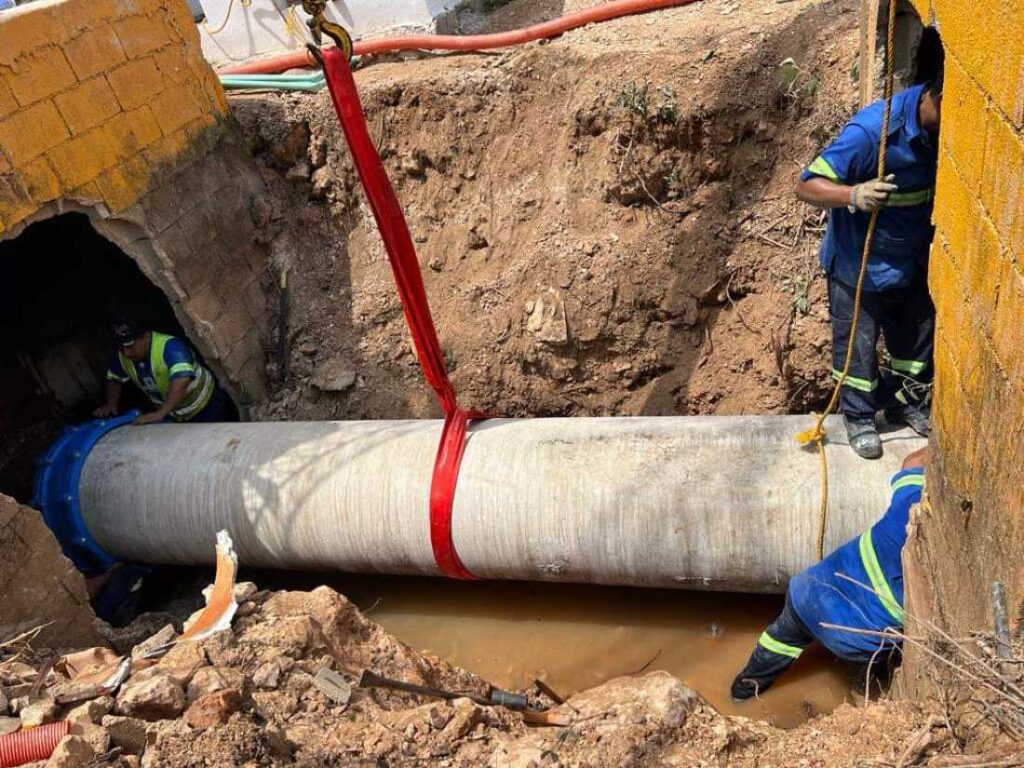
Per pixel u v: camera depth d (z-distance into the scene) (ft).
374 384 17.30
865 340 10.80
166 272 15.64
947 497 7.21
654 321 15.71
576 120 15.94
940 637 6.93
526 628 13.65
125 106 14.79
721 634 12.89
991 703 6.06
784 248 14.85
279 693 8.48
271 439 14.06
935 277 7.25
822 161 9.77
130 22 14.90
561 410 16.49
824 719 7.97
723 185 15.26
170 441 14.49
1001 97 5.25
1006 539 5.71
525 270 16.42
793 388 14.83
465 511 12.44
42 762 7.45
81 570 14.76
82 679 8.70
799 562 11.27
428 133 17.26
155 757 7.45
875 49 12.18
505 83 16.78
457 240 17.19
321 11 8.71
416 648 13.66
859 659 9.68
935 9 6.64
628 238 15.75
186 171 16.25
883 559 9.24
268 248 18.34
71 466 14.46
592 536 11.95
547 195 16.52
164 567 16.48
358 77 17.97
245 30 20.29
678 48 15.30
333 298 17.88
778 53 14.64
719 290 15.33
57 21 13.37
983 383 6.06
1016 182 5.15
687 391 15.62
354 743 7.88
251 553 13.98
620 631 13.26
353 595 14.85
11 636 10.82
